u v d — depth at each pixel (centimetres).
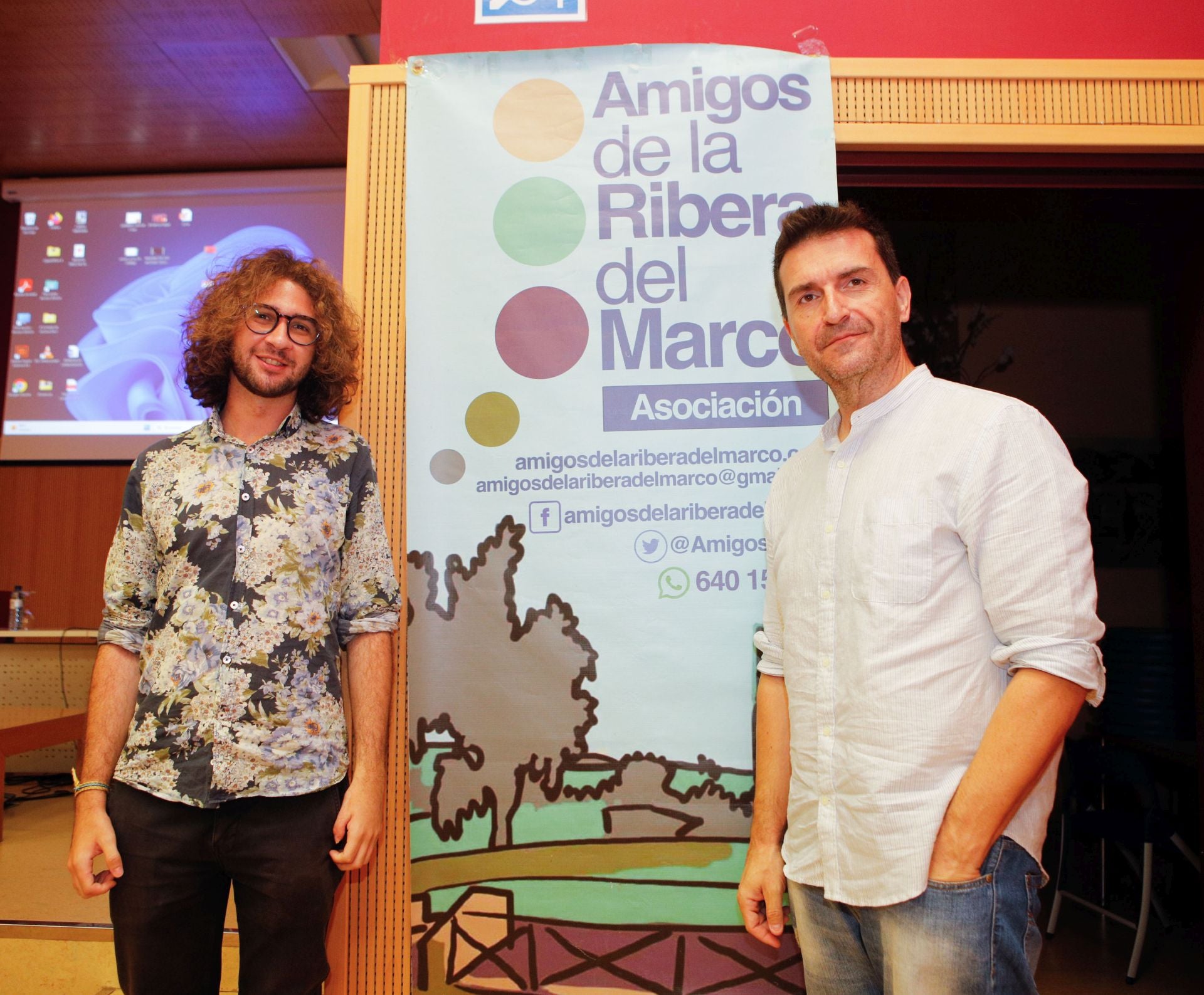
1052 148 181
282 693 123
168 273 523
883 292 116
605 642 162
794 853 117
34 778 392
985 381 344
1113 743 286
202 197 526
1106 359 341
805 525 122
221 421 138
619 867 158
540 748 161
